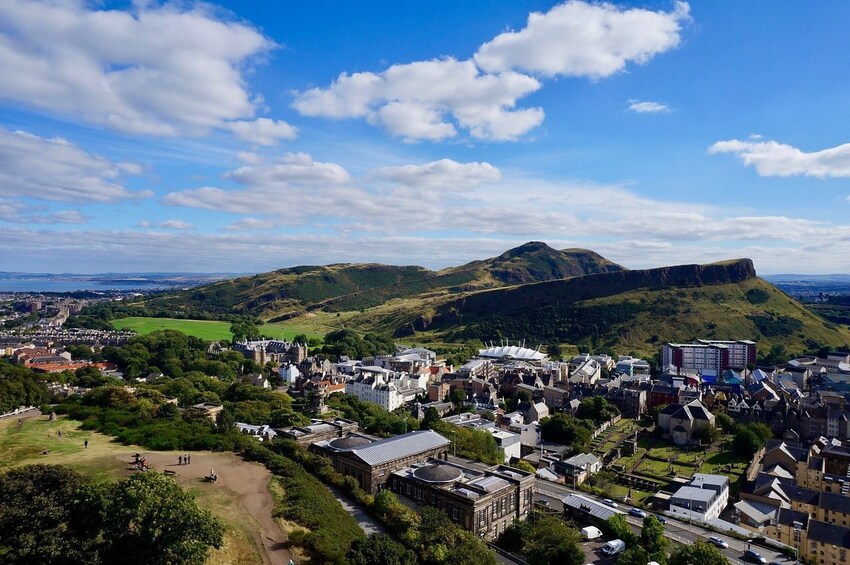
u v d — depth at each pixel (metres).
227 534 99.12
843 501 181.00
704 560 121.00
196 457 143.25
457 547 110.44
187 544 79.50
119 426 169.38
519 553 132.50
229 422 174.25
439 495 140.75
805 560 144.12
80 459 132.75
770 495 187.88
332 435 190.62
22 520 78.38
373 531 119.56
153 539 78.62
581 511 157.75
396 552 98.19
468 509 133.62
